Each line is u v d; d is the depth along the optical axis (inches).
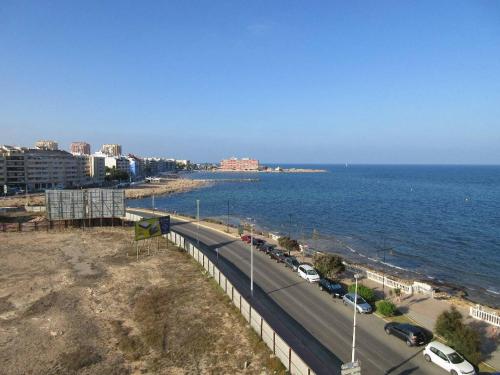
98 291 1768.0
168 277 1951.3
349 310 1517.0
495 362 1135.0
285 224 4399.6
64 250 2591.0
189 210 5556.1
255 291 1736.0
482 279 2417.6
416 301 1648.6
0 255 2450.8
